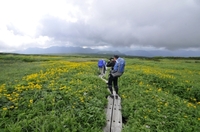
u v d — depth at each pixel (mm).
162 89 12750
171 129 6086
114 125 6500
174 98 9703
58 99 7625
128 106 8094
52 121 5770
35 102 7254
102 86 11234
